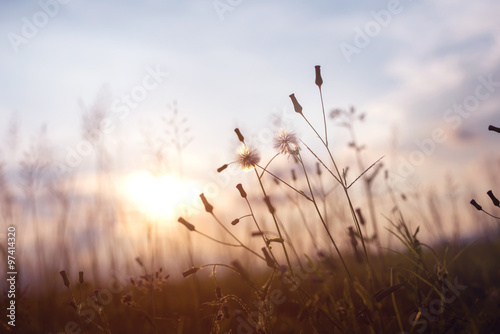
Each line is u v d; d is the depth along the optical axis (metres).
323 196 0.51
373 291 0.44
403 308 0.49
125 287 0.61
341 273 0.51
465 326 0.44
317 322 0.45
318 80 0.44
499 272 0.52
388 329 0.45
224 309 0.45
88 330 0.56
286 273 0.44
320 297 0.47
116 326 0.57
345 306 0.45
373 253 0.56
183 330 0.55
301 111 0.44
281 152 0.45
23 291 0.53
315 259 0.52
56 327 0.57
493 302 0.47
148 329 0.56
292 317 0.52
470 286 0.51
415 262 0.47
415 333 0.44
